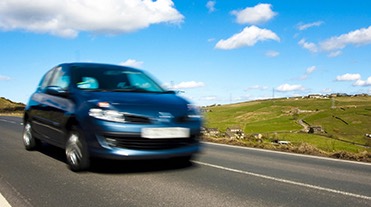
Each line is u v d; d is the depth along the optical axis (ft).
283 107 645.92
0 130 42.70
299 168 20.99
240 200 13.78
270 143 33.42
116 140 16.48
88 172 18.04
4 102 315.17
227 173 18.70
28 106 24.75
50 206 12.73
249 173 18.88
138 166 19.63
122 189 15.02
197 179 17.08
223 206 12.97
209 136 40.22
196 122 18.39
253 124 465.47
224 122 505.25
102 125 16.48
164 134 16.98
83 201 13.34
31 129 24.53
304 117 506.07
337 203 13.74
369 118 453.99
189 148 18.08
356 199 14.35
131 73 21.85
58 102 20.20
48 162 20.66
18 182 16.05
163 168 19.35
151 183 16.08
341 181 17.67
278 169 20.42
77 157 17.81
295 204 13.44
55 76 22.56
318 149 29.40
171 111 17.60
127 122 16.49
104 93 18.26
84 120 17.21
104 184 15.80
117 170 18.56
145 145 16.76
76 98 18.53
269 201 13.74
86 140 17.19
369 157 26.50
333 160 24.66
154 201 13.43
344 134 360.89
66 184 15.74
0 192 14.40
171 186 15.62
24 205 12.82
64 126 18.80
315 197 14.49
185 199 13.73
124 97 17.83
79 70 20.80
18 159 21.58
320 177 18.49
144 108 17.13
